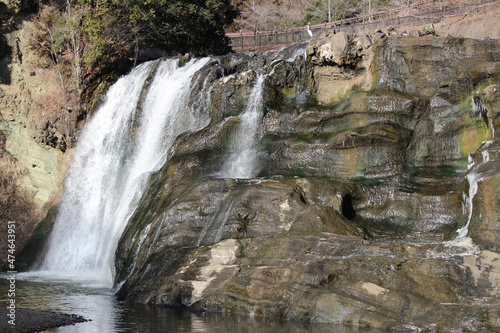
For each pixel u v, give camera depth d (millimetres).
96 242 25453
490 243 13938
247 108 22781
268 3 68812
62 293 17594
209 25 36594
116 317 12844
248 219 16500
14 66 34000
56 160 31828
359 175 19188
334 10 59062
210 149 21609
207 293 13922
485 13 37156
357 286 12297
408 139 19297
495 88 16828
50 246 27234
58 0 34812
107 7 32750
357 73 22578
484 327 10617
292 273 13133
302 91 23469
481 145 16906
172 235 17391
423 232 16578
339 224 16062
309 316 12094
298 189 17469
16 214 30719
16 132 33594
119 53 32469
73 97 31859
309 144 20125
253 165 20828
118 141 28047
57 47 32812
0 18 34125
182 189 19516
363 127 19562
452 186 17562
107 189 27203
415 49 20625
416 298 11734
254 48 50156
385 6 56875
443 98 19219
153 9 33531
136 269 17516
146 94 28062
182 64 28203
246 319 12461
